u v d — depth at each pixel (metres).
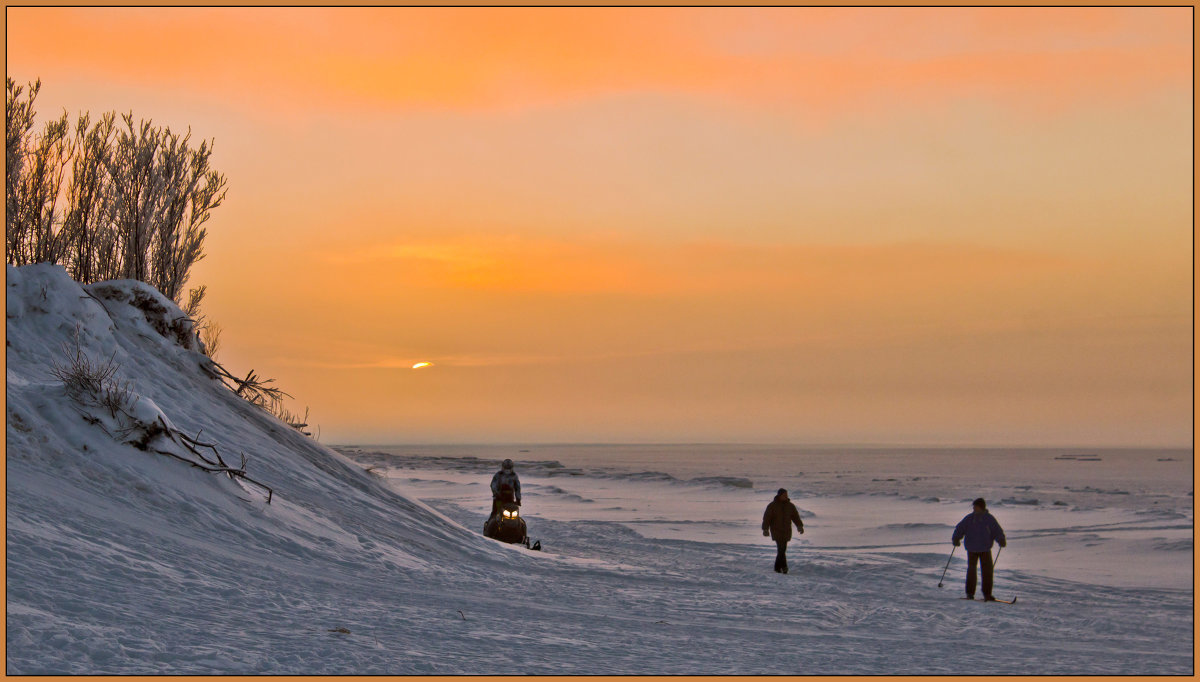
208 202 64.25
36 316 40.94
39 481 27.00
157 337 48.03
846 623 27.75
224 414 44.53
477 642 19.19
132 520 26.83
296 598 22.23
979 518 36.19
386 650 17.20
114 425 32.50
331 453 49.47
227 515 31.03
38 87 55.00
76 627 15.52
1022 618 30.48
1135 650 24.81
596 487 134.50
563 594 30.30
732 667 18.69
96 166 57.31
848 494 124.50
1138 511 93.12
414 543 37.88
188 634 16.45
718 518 81.25
